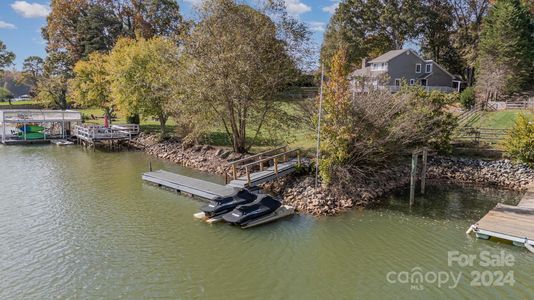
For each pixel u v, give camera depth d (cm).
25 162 2722
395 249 1325
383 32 5916
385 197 1888
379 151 1923
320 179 1888
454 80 5378
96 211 1689
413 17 5441
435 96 2352
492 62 4209
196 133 2686
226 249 1327
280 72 2388
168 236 1430
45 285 1105
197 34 2342
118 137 3334
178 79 2461
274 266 1214
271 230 1484
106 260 1248
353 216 1623
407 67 5131
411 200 1772
